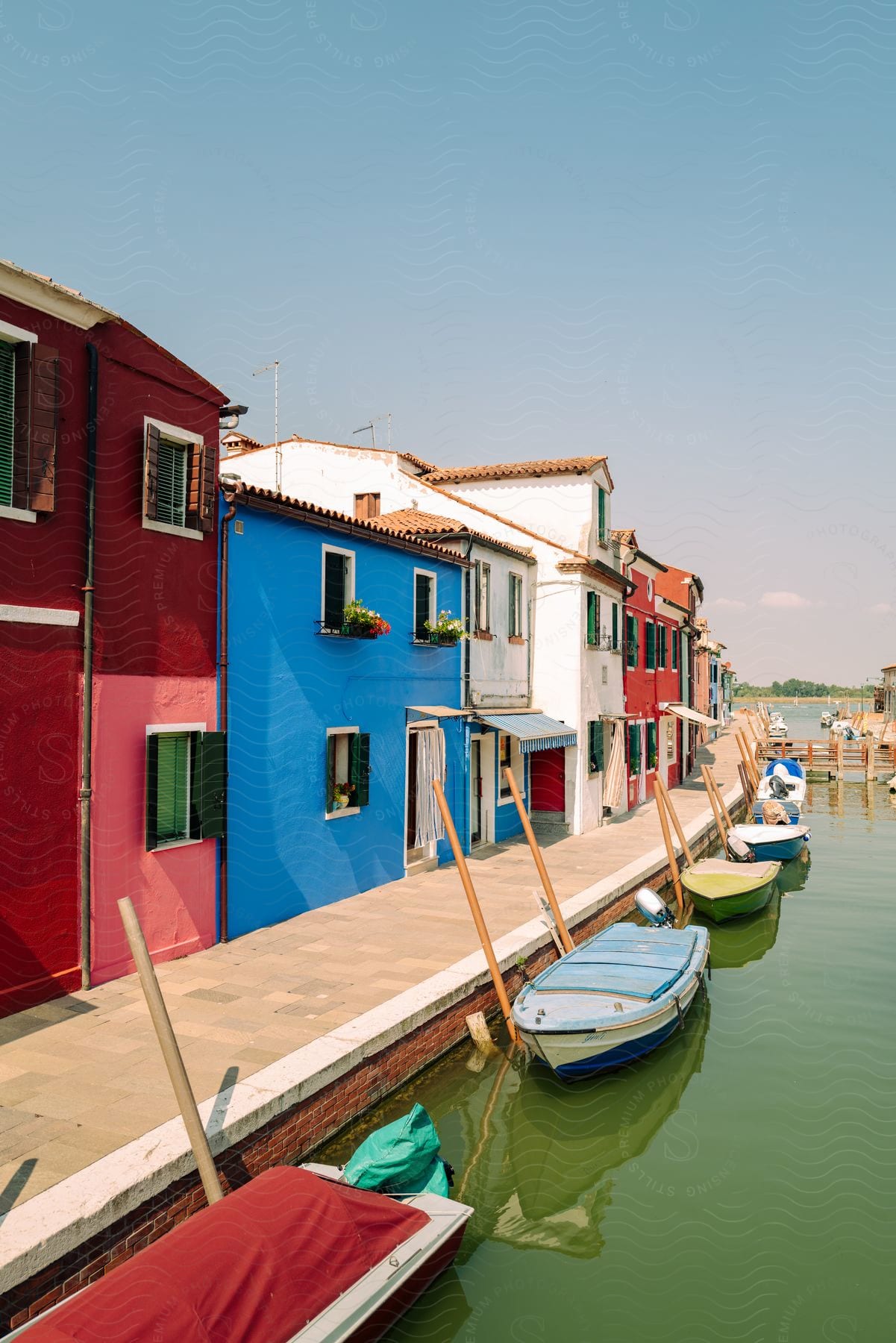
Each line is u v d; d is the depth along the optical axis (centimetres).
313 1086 728
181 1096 576
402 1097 862
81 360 902
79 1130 620
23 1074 710
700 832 2169
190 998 898
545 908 1215
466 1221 623
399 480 2020
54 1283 504
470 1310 614
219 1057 754
